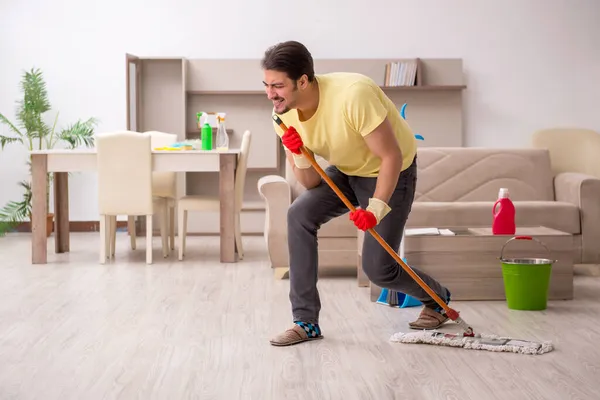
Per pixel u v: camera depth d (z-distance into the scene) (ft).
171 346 10.80
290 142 9.84
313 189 10.72
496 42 25.46
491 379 9.12
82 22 25.29
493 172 18.65
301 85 9.38
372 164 10.16
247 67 25.02
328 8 25.30
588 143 21.86
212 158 18.90
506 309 13.20
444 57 25.45
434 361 9.88
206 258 19.71
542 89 25.57
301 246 10.82
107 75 25.38
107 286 15.58
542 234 14.03
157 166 18.76
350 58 25.21
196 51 25.38
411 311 13.00
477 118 25.63
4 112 25.45
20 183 24.97
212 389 8.84
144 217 24.97
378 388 8.82
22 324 12.22
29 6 25.21
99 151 18.45
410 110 25.18
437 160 18.71
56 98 25.39
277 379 9.20
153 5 25.27
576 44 25.48
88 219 25.59
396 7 25.31
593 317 12.53
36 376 9.41
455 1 25.35
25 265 18.44
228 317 12.69
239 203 19.65
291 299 11.05
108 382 9.14
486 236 13.93
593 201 16.85
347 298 14.26
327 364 9.80
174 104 25.22
